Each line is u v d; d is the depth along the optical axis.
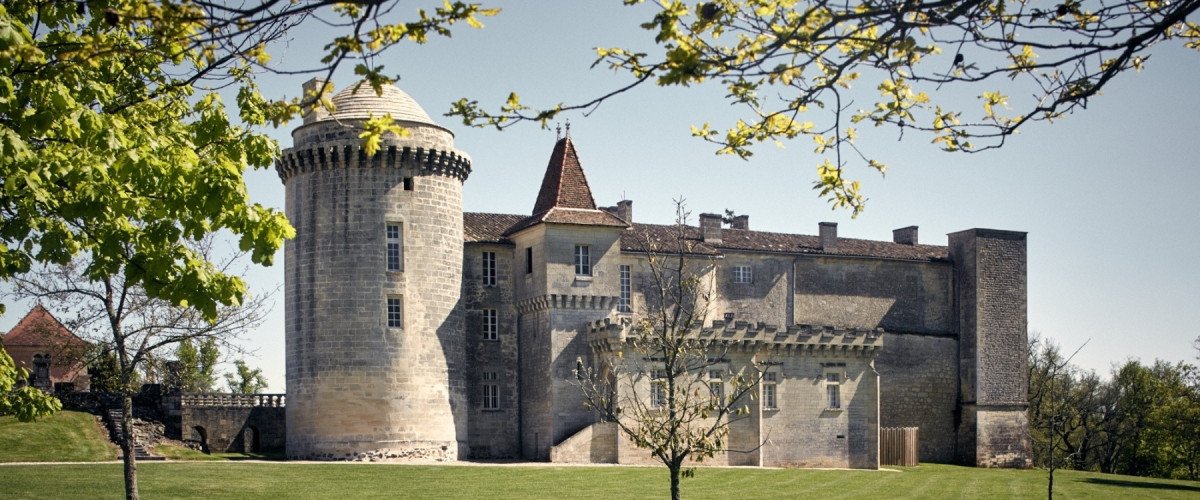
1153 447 103.00
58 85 19.23
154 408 71.00
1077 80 14.34
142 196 20.67
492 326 76.69
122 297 39.16
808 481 65.50
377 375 69.06
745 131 15.95
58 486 49.88
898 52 13.61
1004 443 88.81
